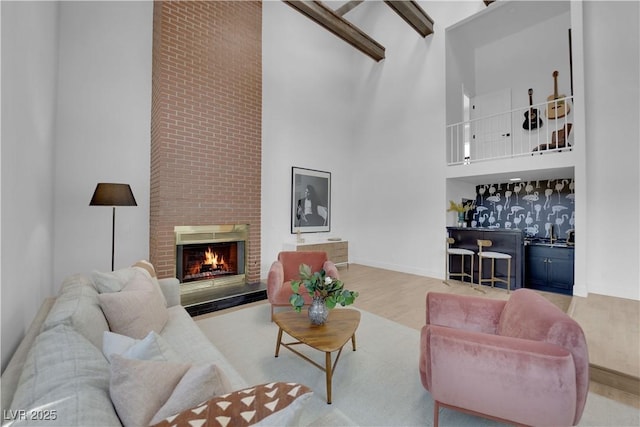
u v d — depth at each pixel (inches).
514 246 166.2
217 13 152.3
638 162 130.8
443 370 55.7
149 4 149.3
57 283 123.8
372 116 239.8
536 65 200.5
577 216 139.9
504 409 52.4
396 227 220.2
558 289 162.6
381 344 99.4
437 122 196.9
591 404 69.0
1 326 49.5
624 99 134.0
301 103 215.9
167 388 35.9
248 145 165.8
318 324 83.3
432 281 185.8
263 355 91.6
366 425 62.1
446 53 195.6
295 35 212.7
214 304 133.3
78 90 129.1
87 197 131.4
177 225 136.8
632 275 132.1
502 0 173.3
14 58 56.6
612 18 136.9
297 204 210.8
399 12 182.9
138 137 145.2
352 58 256.4
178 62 136.9
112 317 63.9
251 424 28.0
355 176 251.9
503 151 211.5
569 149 150.2
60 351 41.4
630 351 84.4
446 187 191.9
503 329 67.6
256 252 169.2
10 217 53.7
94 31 133.6
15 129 57.2
